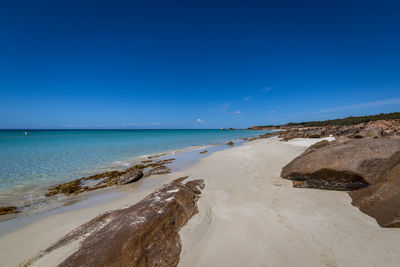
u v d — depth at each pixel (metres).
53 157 17.00
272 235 3.65
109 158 16.81
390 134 17.44
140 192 8.01
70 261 2.86
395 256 2.85
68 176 11.17
